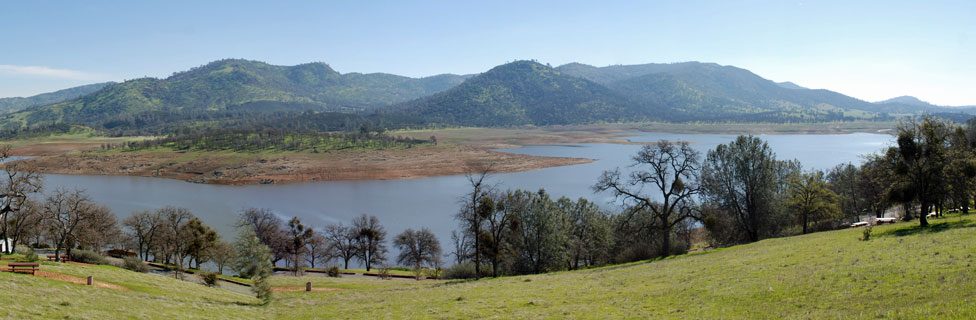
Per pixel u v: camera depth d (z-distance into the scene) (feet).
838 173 294.87
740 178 184.34
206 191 468.75
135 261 174.09
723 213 181.47
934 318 47.42
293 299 123.13
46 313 71.87
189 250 203.82
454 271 187.21
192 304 101.19
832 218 197.47
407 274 219.82
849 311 55.47
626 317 67.62
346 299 116.37
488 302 89.45
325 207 379.96
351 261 288.30
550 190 437.58
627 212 200.54
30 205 210.38
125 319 76.79
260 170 582.76
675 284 88.79
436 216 346.95
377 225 274.77
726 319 60.49
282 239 252.42
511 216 159.84
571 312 74.13
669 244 177.27
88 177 580.30
